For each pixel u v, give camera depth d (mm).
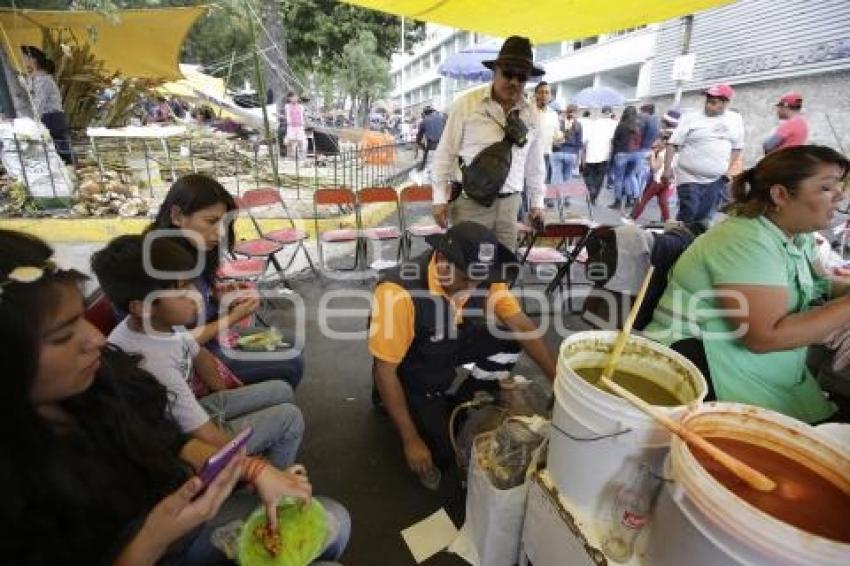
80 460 955
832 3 8297
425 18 4820
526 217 5043
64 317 860
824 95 8602
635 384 1468
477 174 3287
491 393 2312
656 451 1156
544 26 5074
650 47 14195
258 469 1268
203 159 8211
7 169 5824
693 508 944
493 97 3400
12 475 826
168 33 9094
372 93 21438
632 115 8188
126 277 1395
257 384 2002
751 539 824
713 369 1731
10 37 8297
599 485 1246
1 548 833
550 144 7203
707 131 5172
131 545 957
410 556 1860
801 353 1779
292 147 10555
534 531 1514
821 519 947
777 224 1637
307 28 16984
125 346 1442
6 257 830
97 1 8242
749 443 1145
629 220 7156
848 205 4461
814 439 1072
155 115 11562
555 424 1372
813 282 1899
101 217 5707
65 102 7805
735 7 10438
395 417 2109
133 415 1126
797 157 1531
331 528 1359
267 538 1226
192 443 1394
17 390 796
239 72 18656
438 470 2182
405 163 10859
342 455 2395
